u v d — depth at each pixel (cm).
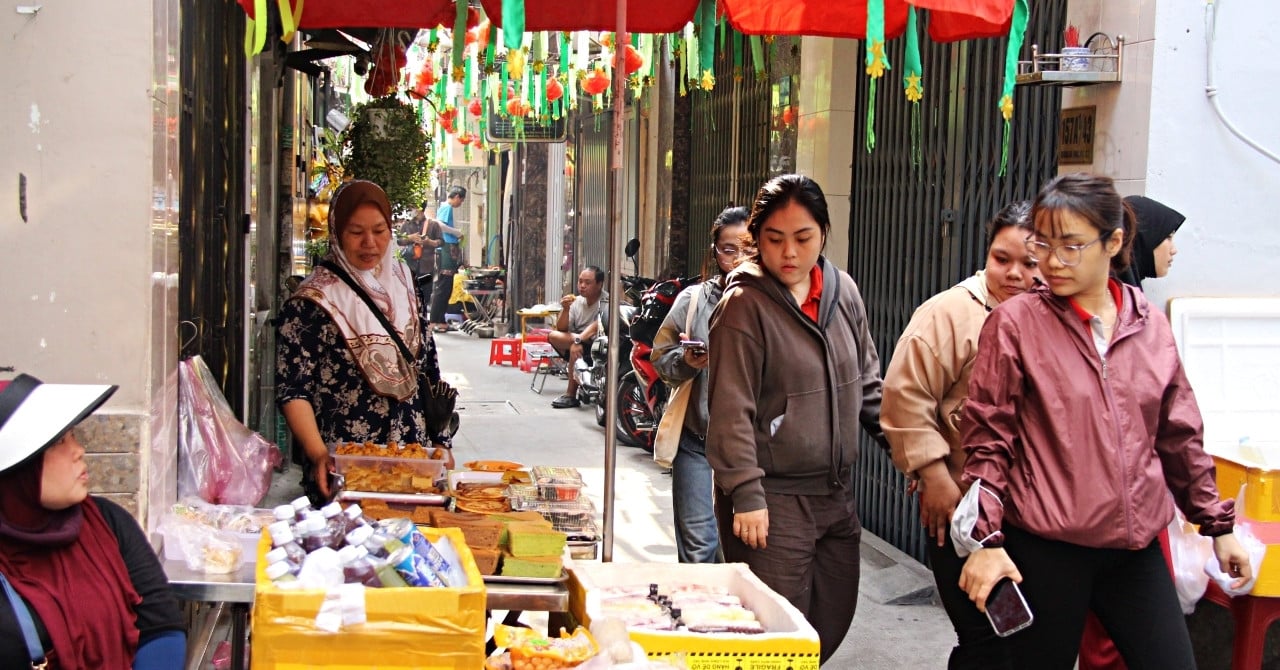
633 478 934
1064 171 561
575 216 1764
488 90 1023
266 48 801
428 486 413
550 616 399
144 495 350
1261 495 456
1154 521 365
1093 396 364
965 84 656
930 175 690
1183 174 518
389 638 292
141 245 349
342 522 330
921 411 411
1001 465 370
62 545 269
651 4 563
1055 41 579
